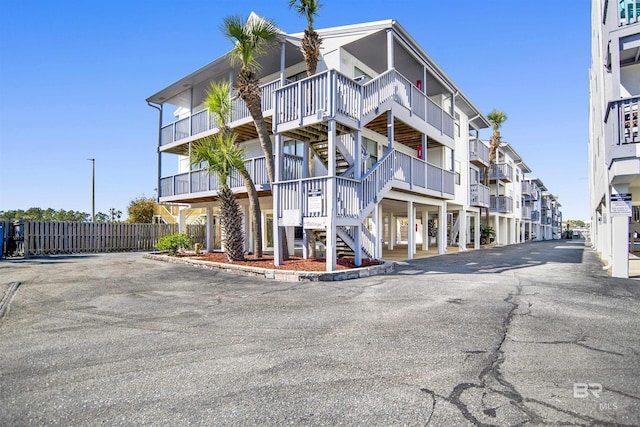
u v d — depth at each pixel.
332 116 9.17
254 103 11.14
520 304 6.02
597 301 6.26
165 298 6.73
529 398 2.84
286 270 9.04
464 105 20.84
